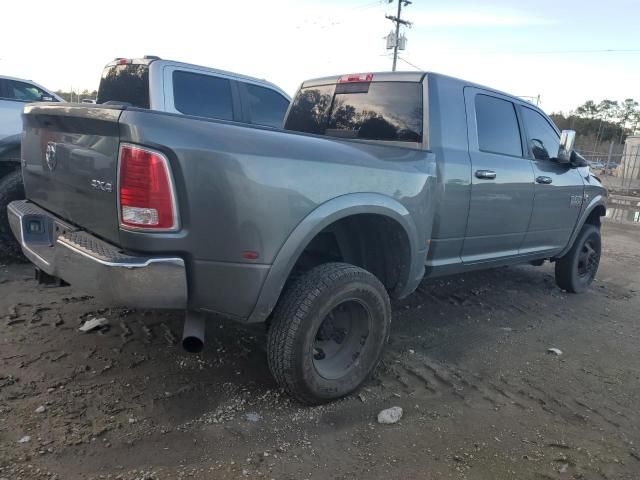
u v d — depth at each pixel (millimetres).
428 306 5203
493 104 4539
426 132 3891
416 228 3611
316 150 3006
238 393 3211
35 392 3029
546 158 5203
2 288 4609
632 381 3867
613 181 22125
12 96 7074
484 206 4309
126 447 2637
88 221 2846
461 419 3156
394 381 3562
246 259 2707
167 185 2486
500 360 4055
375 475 2596
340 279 3031
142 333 3883
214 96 6301
